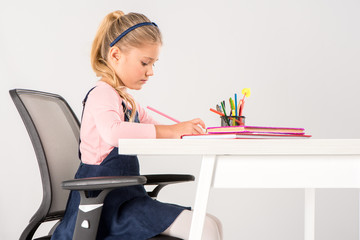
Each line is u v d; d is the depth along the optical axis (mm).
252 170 775
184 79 2492
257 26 2559
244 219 2520
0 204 2363
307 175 770
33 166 2383
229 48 2533
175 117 2473
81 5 2418
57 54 2393
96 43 1446
